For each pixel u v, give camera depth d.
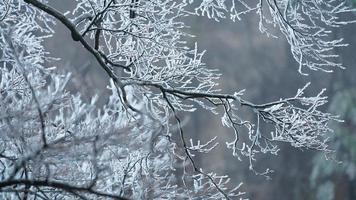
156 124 10.28
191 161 12.80
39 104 8.76
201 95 12.99
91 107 9.80
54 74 10.20
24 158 8.69
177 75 13.00
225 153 46.19
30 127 8.90
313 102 12.84
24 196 9.69
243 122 13.39
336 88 39.00
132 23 13.16
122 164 10.95
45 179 8.98
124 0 13.84
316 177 32.97
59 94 8.99
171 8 13.46
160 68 13.12
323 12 13.80
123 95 12.05
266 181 44.06
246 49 51.88
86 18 12.95
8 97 10.02
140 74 13.02
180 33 13.37
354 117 31.78
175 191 11.58
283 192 43.50
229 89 51.06
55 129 9.73
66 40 37.09
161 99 13.34
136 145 8.88
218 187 12.54
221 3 14.44
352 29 40.75
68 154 8.61
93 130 8.84
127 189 10.52
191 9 38.06
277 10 13.84
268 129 43.75
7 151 9.73
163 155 12.10
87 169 9.72
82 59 35.31
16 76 12.00
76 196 9.52
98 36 12.93
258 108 12.97
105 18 14.13
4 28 13.06
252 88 50.69
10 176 8.89
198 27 49.78
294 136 13.02
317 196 33.50
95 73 30.92
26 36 13.80
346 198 32.81
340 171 32.03
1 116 8.71
